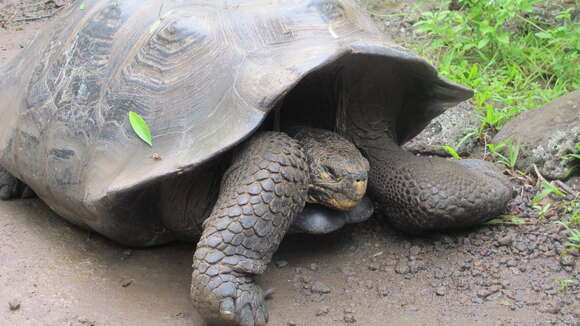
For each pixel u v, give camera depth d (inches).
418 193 94.0
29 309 86.0
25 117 97.7
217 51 87.4
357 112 97.3
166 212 90.7
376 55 87.0
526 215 99.6
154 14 92.7
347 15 93.0
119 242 94.6
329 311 87.0
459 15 136.1
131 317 85.5
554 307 86.8
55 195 93.5
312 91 93.0
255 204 81.9
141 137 86.0
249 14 89.6
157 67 88.9
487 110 115.1
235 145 81.9
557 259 93.4
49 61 98.9
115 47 93.0
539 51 128.0
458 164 99.0
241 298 81.6
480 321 85.5
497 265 93.0
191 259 94.3
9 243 95.7
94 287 89.6
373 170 97.9
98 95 91.7
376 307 87.7
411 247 96.3
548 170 105.7
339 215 92.0
